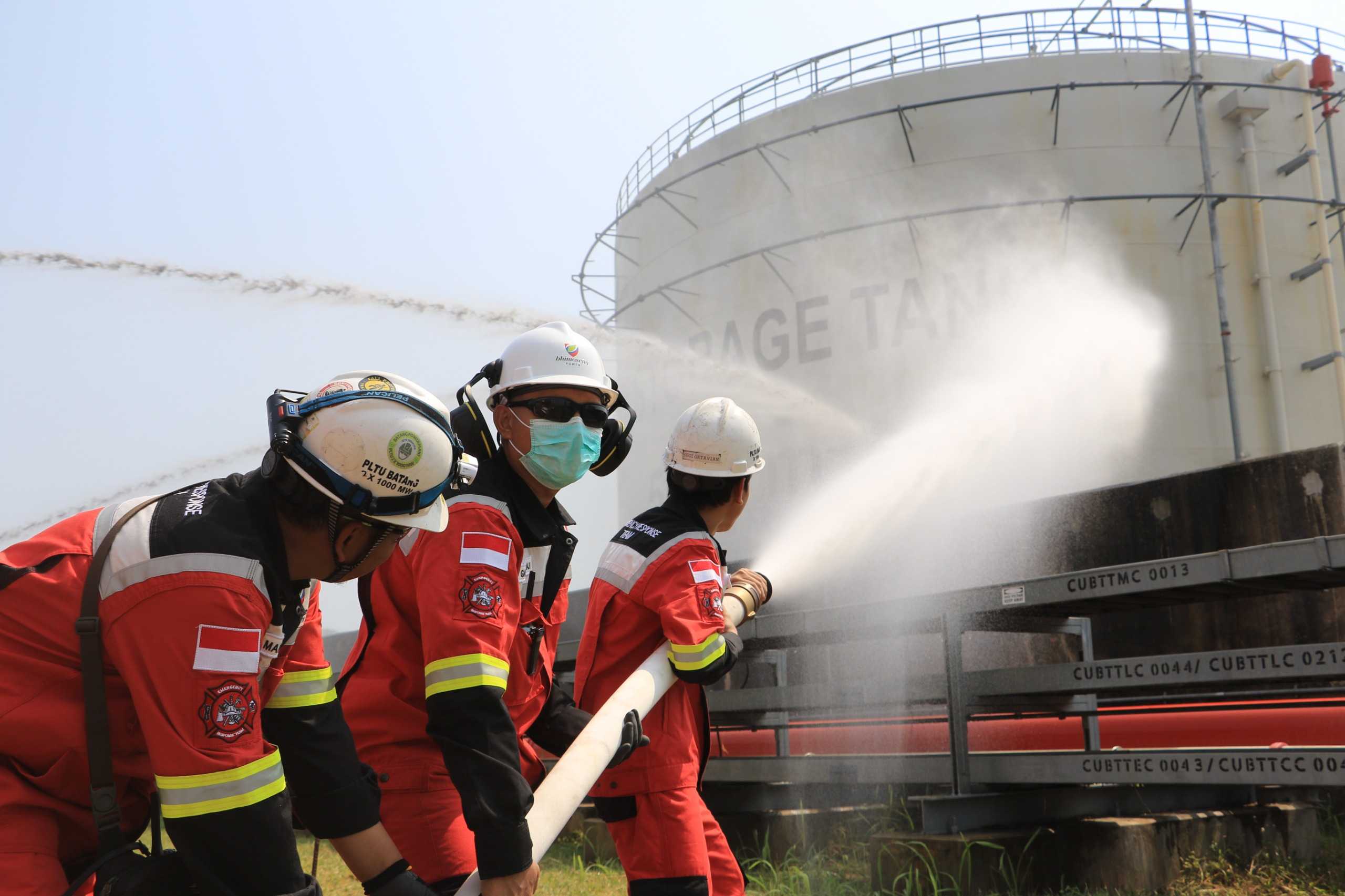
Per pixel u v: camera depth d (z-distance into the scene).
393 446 1.64
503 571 2.21
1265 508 5.09
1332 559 3.52
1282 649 3.67
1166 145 17.22
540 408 2.42
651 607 2.79
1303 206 17.48
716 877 2.82
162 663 1.51
